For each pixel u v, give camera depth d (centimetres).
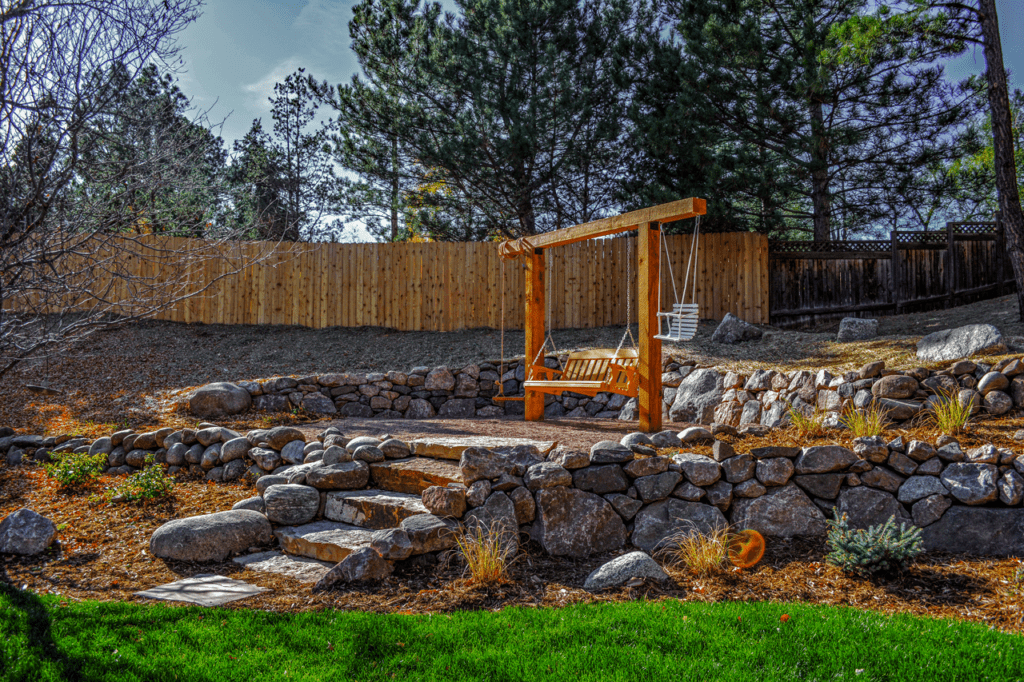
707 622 352
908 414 667
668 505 521
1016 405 638
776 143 1404
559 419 911
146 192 555
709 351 1045
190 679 292
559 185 1533
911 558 457
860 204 1518
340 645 327
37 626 340
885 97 1318
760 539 466
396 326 1411
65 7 468
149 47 489
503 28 1418
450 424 838
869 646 321
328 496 565
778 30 1419
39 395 1002
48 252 492
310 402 1018
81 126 473
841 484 518
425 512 496
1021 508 473
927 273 1379
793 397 786
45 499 607
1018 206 1002
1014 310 1047
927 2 1095
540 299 898
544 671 301
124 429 828
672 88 1399
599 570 438
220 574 450
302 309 1424
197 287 1386
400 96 1488
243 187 847
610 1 1492
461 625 352
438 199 1603
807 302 1393
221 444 709
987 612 381
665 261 1368
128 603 379
